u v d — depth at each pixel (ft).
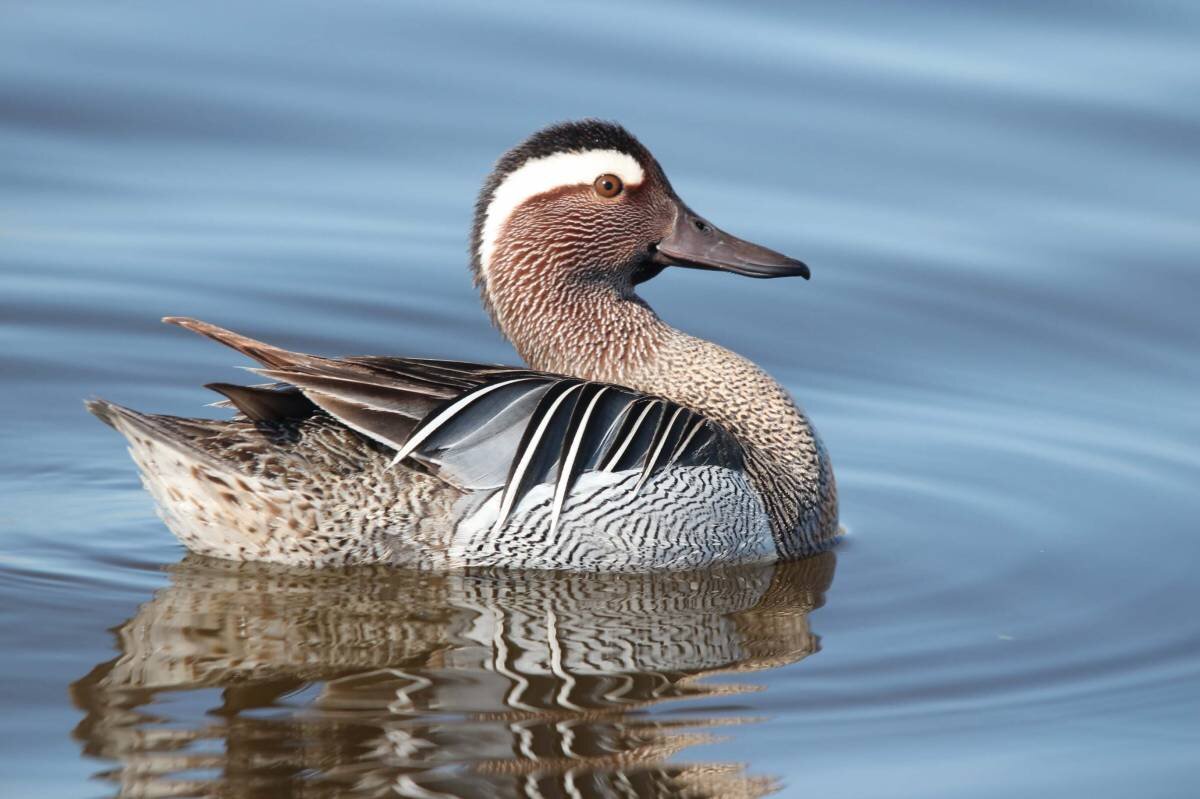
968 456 53.62
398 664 38.60
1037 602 43.65
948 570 45.68
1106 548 47.16
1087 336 60.80
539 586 43.68
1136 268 63.87
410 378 43.75
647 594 43.52
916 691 38.58
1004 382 58.39
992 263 64.18
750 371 48.29
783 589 44.27
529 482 43.52
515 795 33.24
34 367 56.18
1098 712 37.86
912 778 34.91
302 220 65.72
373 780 33.47
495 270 48.67
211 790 32.91
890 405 57.00
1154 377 58.54
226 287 61.62
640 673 38.86
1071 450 53.88
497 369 44.83
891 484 51.72
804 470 47.32
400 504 43.45
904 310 62.18
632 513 44.06
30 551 44.24
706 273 65.72
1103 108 70.79
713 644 40.63
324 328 59.82
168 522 44.06
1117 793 34.47
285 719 35.73
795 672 39.24
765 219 65.41
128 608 40.96
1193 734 36.86
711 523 44.91
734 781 34.47
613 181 48.11
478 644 39.91
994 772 35.19
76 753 34.09
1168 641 41.50
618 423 44.50
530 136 48.52
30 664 37.81
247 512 43.01
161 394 55.42
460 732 35.50
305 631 40.14
